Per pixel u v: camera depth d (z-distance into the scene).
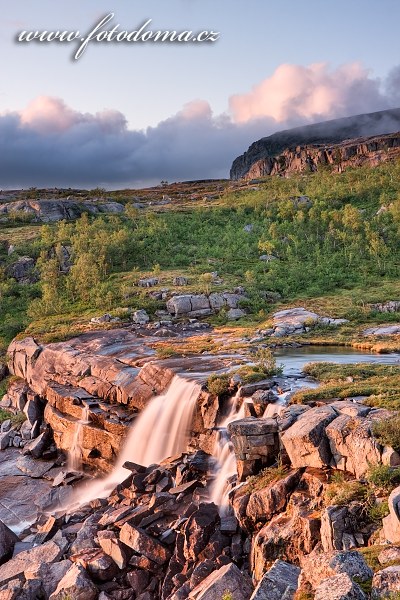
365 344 50.41
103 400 44.16
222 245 108.88
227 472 26.92
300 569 13.80
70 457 42.56
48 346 58.19
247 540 20.41
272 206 134.25
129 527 21.94
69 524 28.08
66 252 102.31
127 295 77.38
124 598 20.06
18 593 20.08
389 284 79.00
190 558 20.22
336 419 21.39
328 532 16.23
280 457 22.89
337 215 109.19
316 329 59.28
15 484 40.19
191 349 50.00
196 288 76.19
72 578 20.28
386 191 137.12
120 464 38.72
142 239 111.62
